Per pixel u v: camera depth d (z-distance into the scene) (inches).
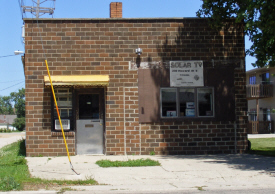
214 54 540.7
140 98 528.1
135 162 436.1
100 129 529.0
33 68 519.8
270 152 546.9
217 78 539.5
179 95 536.4
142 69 530.9
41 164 449.4
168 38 536.4
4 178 330.6
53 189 314.3
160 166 425.4
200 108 538.3
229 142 537.6
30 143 515.8
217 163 444.1
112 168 416.8
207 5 515.8
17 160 477.4
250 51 512.7
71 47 525.7
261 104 1328.7
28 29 522.0
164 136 528.7
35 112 517.3
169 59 534.9
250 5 445.1
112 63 528.7
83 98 530.3
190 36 539.2
